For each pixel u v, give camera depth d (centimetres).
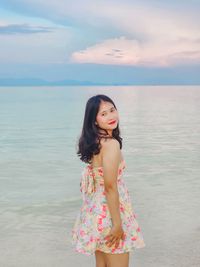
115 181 291
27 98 10088
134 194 795
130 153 1459
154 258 468
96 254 329
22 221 629
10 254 489
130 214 305
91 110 303
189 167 1140
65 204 733
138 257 471
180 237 538
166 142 1817
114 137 309
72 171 1096
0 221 630
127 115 3766
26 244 524
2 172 1088
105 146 294
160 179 961
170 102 6881
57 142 1847
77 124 2905
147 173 1045
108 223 297
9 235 562
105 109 301
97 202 302
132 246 302
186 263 452
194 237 537
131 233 303
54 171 1098
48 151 1531
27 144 1773
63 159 1321
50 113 4188
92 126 301
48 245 520
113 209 291
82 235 306
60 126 2753
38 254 488
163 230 568
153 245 509
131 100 7881
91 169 307
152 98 9225
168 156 1373
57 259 473
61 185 908
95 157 302
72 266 453
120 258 302
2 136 2134
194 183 910
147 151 1515
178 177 987
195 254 477
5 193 829
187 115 3747
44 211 686
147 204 712
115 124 303
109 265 305
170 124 2834
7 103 6962
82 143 304
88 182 309
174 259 464
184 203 720
